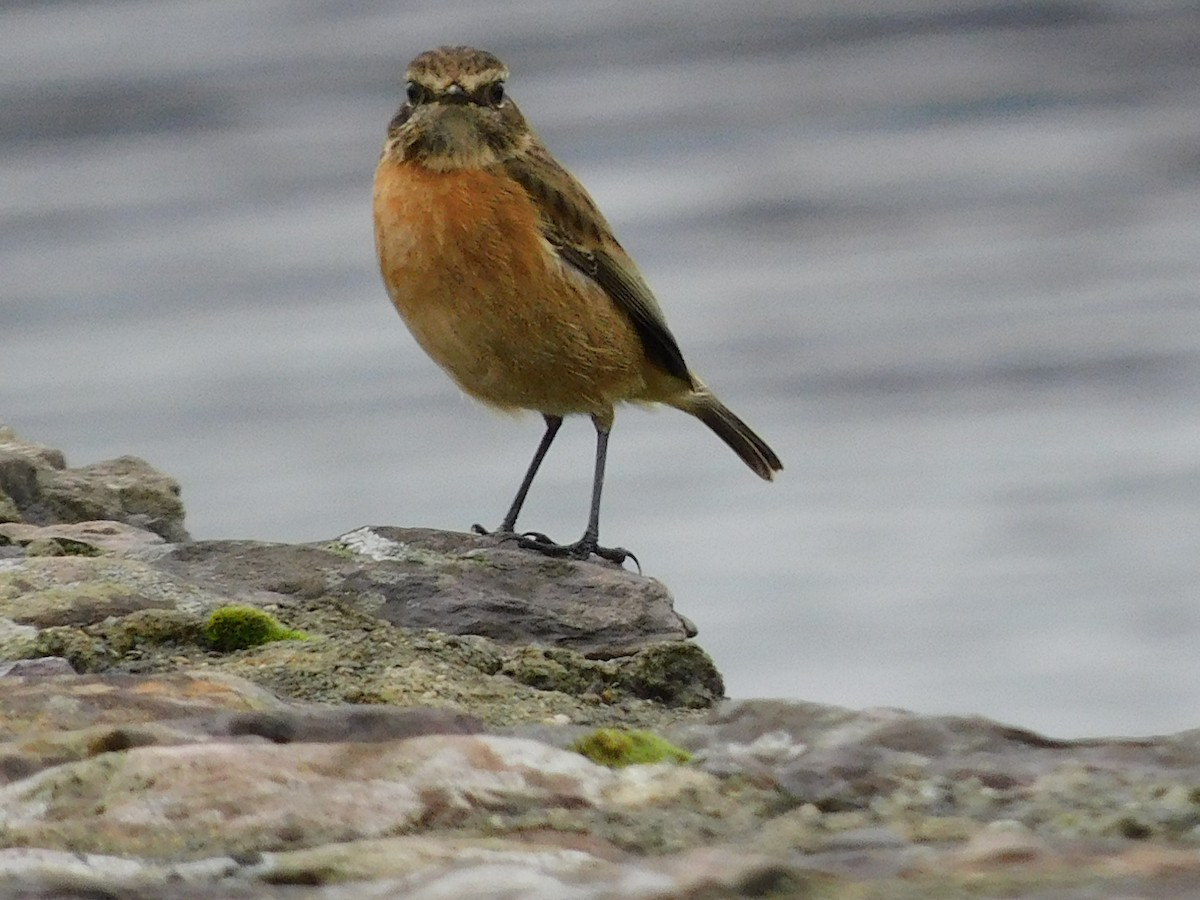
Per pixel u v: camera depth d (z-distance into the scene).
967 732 7.83
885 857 6.00
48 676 8.87
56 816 6.62
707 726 8.21
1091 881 5.64
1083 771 7.23
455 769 6.96
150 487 15.02
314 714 7.72
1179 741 7.64
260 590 11.73
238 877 5.90
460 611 11.70
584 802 6.85
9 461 14.46
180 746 7.06
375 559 12.21
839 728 8.01
